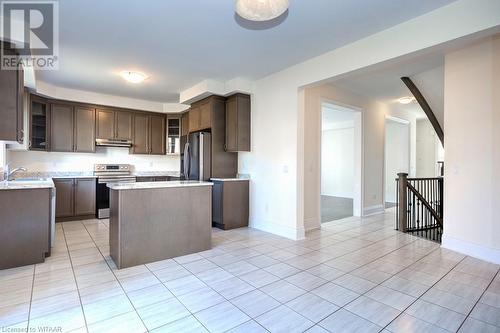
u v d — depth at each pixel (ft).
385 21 8.63
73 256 10.27
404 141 24.25
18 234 9.18
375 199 19.93
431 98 15.35
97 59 11.79
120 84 15.44
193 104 17.10
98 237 12.89
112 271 8.89
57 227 14.82
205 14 8.28
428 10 8.00
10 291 7.42
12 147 13.74
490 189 9.96
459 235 11.01
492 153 9.91
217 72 13.55
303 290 7.65
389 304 6.90
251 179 15.44
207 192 11.24
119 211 9.13
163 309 6.61
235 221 15.03
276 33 9.49
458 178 11.02
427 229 14.99
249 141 15.38
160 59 11.85
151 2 7.66
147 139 19.57
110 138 18.07
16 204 9.16
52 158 17.07
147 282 8.10
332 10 7.98
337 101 16.74
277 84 13.71
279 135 13.66
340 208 22.75
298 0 7.49
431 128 27.35
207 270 9.07
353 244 12.11
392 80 15.24
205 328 5.86
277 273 8.84
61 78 14.34
